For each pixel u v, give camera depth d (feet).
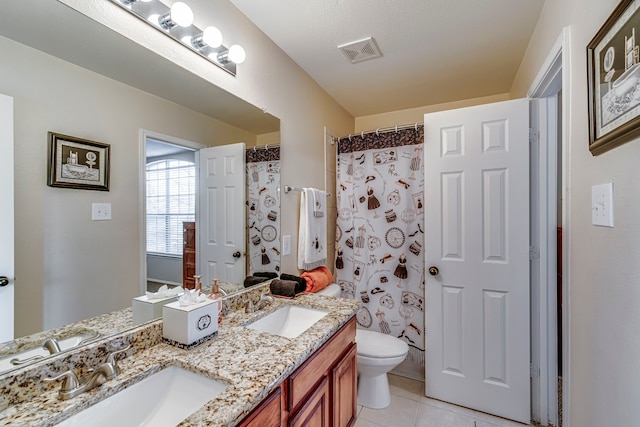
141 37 3.51
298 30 5.50
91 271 3.10
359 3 4.78
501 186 5.68
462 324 6.00
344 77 7.33
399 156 7.29
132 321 3.43
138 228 3.57
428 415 5.73
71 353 2.68
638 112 2.22
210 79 4.46
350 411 4.63
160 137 3.82
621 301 2.63
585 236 3.37
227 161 4.87
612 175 2.76
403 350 5.92
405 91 8.18
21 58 2.58
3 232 2.47
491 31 5.51
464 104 8.84
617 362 2.70
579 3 3.44
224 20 4.65
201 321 3.31
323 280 6.46
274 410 2.74
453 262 6.06
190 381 2.83
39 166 2.70
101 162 3.19
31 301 2.64
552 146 5.53
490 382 5.78
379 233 7.47
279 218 6.08
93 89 3.11
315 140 7.55
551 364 5.49
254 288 5.23
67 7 2.87
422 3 4.77
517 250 5.57
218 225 4.70
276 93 5.97
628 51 2.35
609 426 2.85
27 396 2.35
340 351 4.29
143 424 2.64
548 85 5.08
